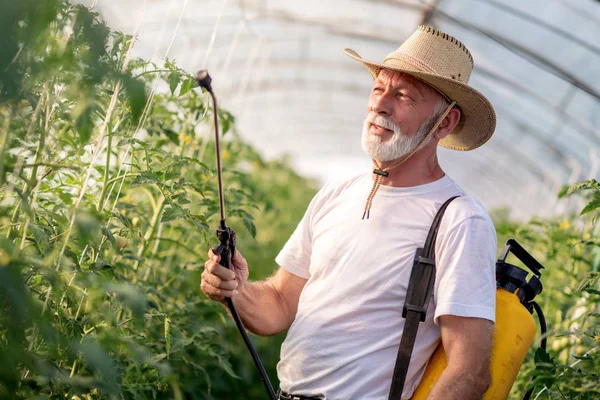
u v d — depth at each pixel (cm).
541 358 438
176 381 589
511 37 1016
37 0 280
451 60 433
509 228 793
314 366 417
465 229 394
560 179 1859
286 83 1934
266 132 3091
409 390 400
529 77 1187
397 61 432
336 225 437
